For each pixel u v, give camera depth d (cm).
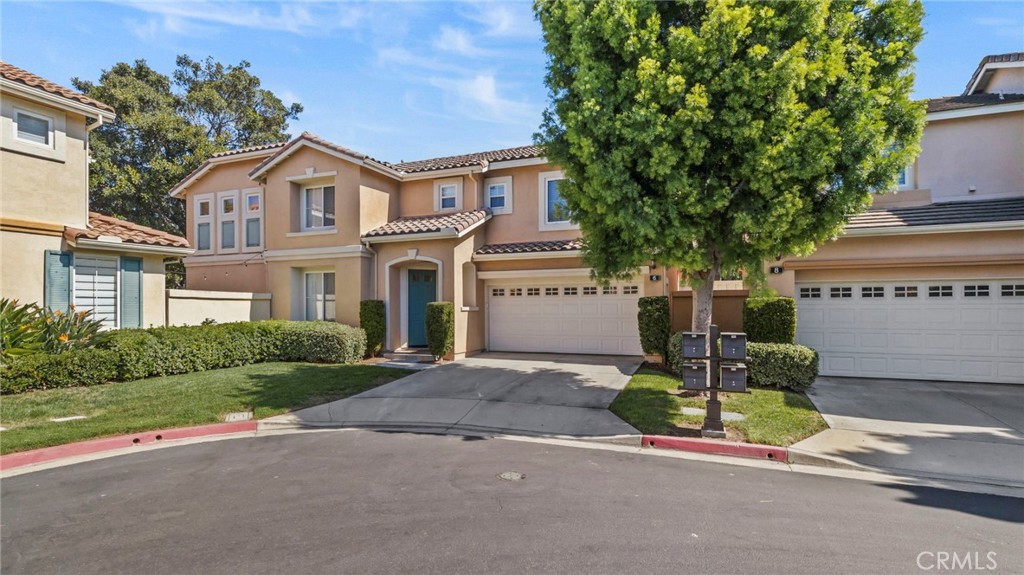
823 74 749
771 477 572
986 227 1045
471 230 1477
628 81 783
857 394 966
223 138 2728
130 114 2434
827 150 739
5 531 428
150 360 1062
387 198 1590
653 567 366
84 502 493
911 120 797
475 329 1486
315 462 621
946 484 554
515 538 411
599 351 1434
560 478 560
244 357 1261
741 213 781
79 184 1138
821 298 1176
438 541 405
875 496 514
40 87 1034
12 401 844
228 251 1825
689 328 1195
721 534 420
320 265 1544
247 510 470
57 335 987
